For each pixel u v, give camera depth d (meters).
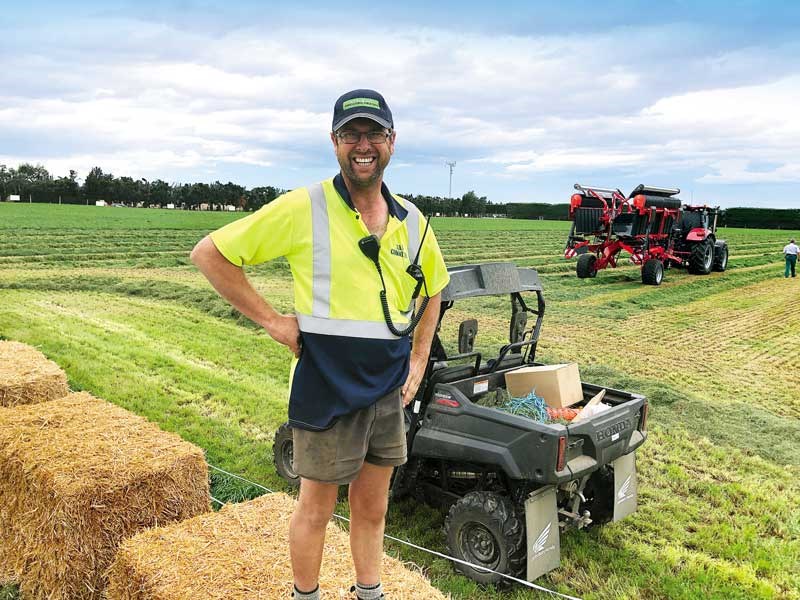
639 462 6.11
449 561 4.34
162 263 21.97
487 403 4.68
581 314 13.84
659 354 10.56
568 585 4.20
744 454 6.39
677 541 4.77
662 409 7.70
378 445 2.22
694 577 4.31
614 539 4.78
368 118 2.04
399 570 2.93
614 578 4.24
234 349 10.11
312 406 2.11
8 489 3.61
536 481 3.91
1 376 5.05
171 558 2.92
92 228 39.16
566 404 4.65
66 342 9.94
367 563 2.46
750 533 4.88
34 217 48.28
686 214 21.05
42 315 12.19
